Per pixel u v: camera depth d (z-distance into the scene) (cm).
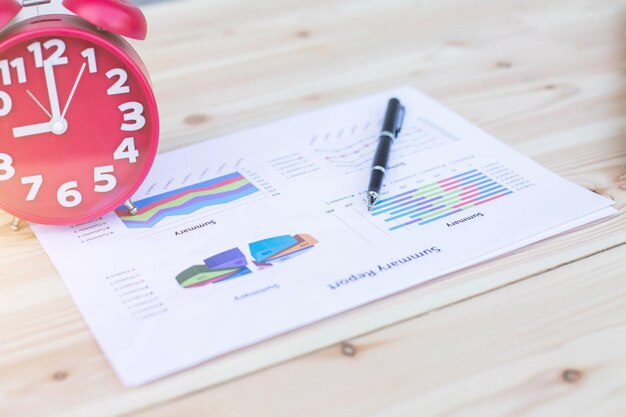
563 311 53
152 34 93
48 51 57
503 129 75
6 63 57
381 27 96
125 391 47
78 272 57
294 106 80
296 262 57
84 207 62
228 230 61
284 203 64
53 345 51
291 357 50
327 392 47
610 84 83
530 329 52
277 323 52
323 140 74
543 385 48
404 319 53
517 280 56
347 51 90
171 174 69
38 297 55
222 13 99
